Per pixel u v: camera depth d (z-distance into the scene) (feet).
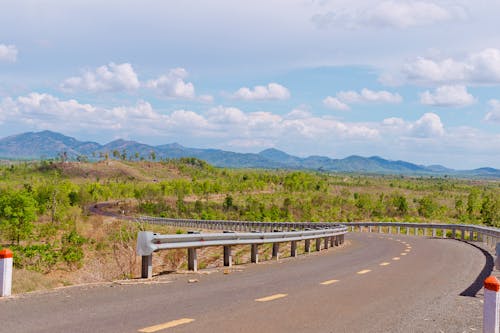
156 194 518.37
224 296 35.19
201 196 606.96
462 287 42.52
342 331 25.53
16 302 31.48
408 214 474.90
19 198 212.23
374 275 49.24
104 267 68.90
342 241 108.88
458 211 500.74
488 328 21.27
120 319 26.94
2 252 33.58
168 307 30.71
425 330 26.63
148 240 43.52
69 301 32.19
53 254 121.08
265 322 26.96
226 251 56.85
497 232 91.56
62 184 464.65
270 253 99.45
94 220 274.98
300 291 38.11
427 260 67.31
